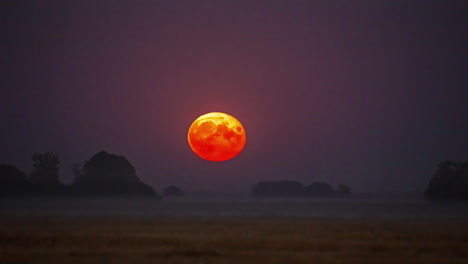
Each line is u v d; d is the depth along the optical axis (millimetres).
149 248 176750
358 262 154875
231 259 158375
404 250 175500
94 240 191000
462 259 162250
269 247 179875
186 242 188250
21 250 171875
